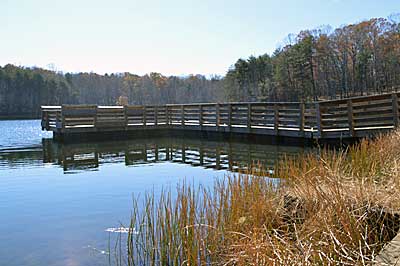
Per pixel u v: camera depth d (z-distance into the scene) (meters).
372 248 2.46
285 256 2.30
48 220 4.55
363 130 8.98
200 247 3.12
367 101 9.08
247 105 12.62
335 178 3.32
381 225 2.67
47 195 5.87
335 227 2.62
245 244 2.72
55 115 15.03
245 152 10.33
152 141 14.13
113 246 3.61
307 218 3.04
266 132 11.86
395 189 3.01
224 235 3.25
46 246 3.71
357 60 41.81
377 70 41.50
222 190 4.03
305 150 9.94
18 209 5.08
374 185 3.22
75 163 9.22
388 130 8.30
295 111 10.97
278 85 44.06
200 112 14.59
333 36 43.22
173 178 7.01
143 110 15.61
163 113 16.33
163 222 3.48
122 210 4.89
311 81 41.88
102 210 4.93
